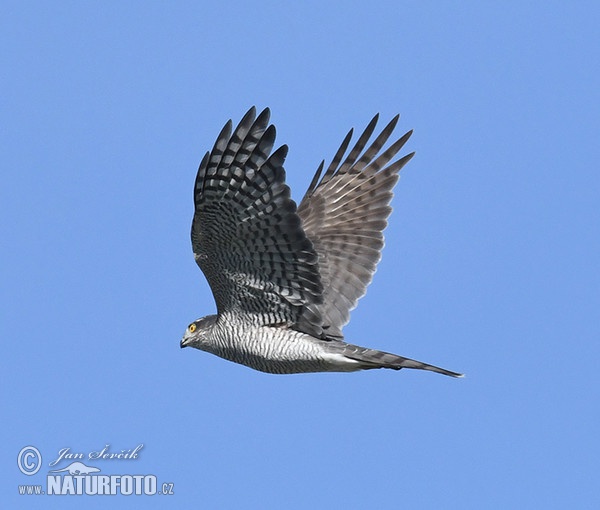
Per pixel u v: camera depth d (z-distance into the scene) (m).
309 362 14.23
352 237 15.76
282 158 12.77
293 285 13.81
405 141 16.11
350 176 16.09
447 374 13.93
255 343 14.30
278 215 13.09
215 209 13.23
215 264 13.87
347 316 15.43
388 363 14.02
